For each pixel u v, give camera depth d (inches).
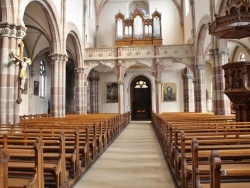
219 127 301.0
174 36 1130.0
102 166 299.0
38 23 710.5
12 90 422.6
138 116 1288.1
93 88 1175.6
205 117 520.1
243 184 147.6
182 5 1122.0
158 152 386.0
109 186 226.1
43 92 1080.2
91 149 317.4
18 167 167.8
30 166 168.7
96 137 341.7
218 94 615.5
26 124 392.5
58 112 678.5
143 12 1184.2
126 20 1094.4
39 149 150.8
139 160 330.3
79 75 896.9
